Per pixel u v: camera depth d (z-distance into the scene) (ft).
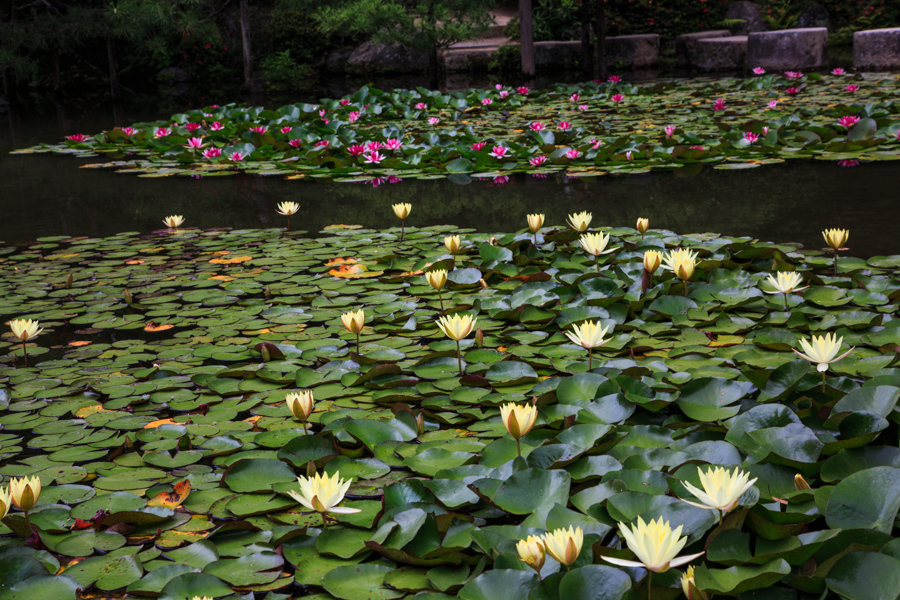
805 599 3.86
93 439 6.38
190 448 6.17
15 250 12.87
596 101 30.53
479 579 4.11
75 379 7.61
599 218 13.48
